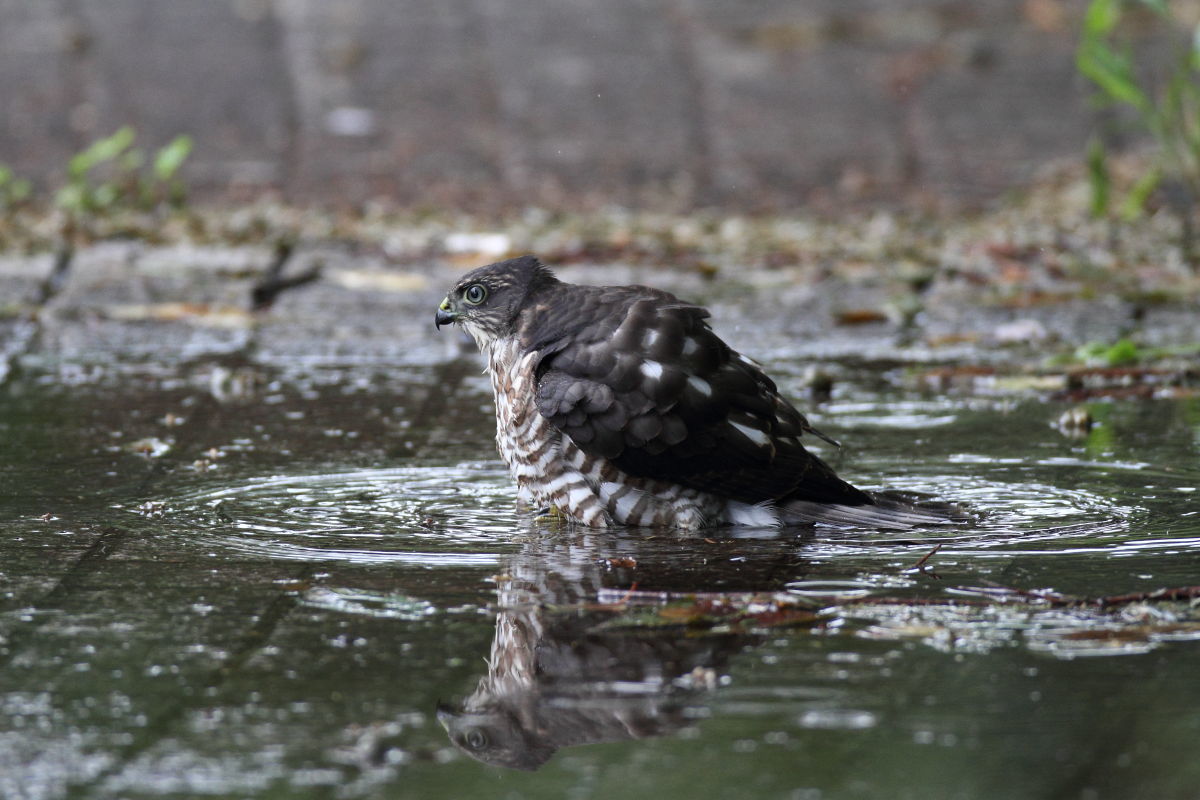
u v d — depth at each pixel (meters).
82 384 11.86
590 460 8.49
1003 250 15.98
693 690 6.02
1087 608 6.91
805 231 16.92
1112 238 16.53
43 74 20.89
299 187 18.41
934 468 9.55
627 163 19.28
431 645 6.53
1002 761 5.37
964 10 23.28
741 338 13.42
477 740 5.58
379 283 15.04
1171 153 17.61
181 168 18.88
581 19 22.84
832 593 7.20
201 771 5.35
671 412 8.38
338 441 10.29
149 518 8.52
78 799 5.15
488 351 9.23
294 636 6.63
